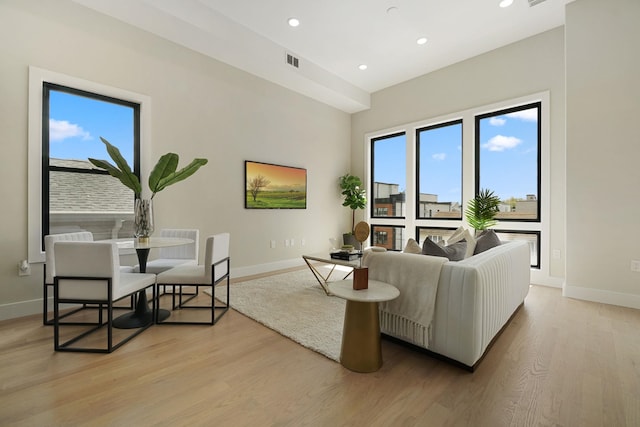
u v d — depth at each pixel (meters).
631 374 1.79
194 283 2.59
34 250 2.78
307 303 3.15
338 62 4.71
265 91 4.70
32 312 2.77
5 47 2.62
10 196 2.66
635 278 3.02
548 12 3.51
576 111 3.33
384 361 1.97
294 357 2.03
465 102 4.62
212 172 4.07
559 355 2.04
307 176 5.41
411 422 1.39
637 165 3.01
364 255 2.34
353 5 3.37
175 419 1.41
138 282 2.38
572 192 3.37
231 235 4.30
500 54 4.26
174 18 3.21
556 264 3.82
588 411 1.46
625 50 3.06
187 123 3.81
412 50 4.35
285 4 3.36
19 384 1.67
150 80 3.48
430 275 1.95
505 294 2.32
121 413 1.44
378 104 5.80
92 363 1.92
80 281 2.07
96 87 3.09
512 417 1.42
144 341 2.25
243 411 1.47
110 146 2.61
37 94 2.77
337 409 1.48
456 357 1.86
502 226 4.26
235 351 2.11
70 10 2.94
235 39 3.68
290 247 5.14
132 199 3.49
